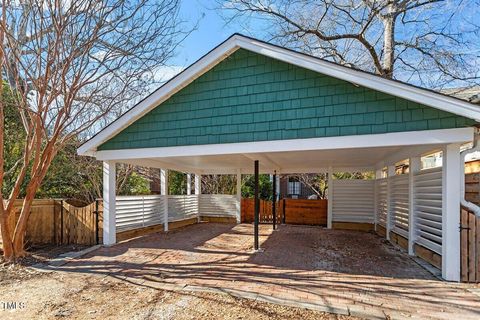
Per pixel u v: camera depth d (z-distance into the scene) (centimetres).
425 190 650
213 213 1430
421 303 435
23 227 704
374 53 1278
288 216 1367
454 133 516
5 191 947
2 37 620
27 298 468
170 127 745
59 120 717
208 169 1398
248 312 411
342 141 588
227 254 740
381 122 564
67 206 863
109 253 745
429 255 639
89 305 440
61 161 1184
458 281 524
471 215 521
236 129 678
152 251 769
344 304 433
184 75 709
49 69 655
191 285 516
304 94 623
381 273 580
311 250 788
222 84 696
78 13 654
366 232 1103
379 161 1020
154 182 1970
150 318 397
